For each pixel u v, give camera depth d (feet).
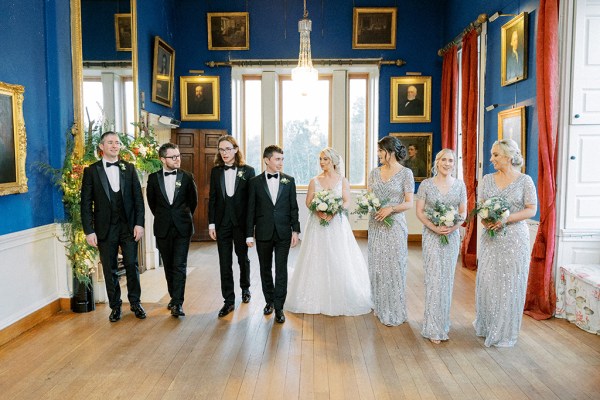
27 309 13.57
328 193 14.29
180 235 14.47
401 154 13.65
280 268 13.92
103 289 16.06
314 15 28.73
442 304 12.41
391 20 28.53
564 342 12.41
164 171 14.55
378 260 13.76
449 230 12.14
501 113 19.27
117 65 19.10
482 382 10.16
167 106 26.53
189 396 9.60
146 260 21.63
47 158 14.75
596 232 14.42
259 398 9.52
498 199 11.67
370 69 29.58
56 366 11.03
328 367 10.92
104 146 13.91
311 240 14.94
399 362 11.19
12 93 12.61
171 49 26.61
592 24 14.07
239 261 15.69
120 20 19.53
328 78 30.58
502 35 19.30
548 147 14.35
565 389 9.83
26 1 13.71
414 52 28.76
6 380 10.34
